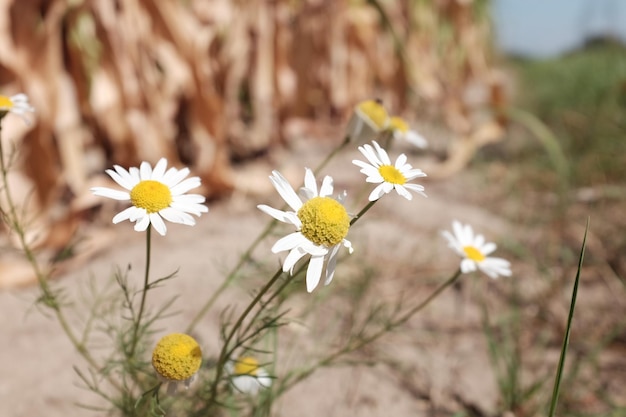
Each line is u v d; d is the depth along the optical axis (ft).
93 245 1.38
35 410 0.94
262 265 1.08
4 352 1.04
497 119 2.65
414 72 2.49
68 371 1.01
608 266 1.54
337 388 1.07
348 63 2.37
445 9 2.73
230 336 0.70
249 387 0.77
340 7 2.27
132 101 1.64
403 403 1.07
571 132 2.50
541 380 1.05
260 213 1.66
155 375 0.74
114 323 1.09
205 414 0.80
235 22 1.93
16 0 1.46
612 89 2.61
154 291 1.23
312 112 2.36
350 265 1.41
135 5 1.62
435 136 2.48
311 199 0.58
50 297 0.82
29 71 1.47
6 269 1.27
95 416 0.93
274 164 2.03
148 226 0.66
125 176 0.62
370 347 1.18
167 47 1.68
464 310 1.36
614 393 1.12
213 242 1.45
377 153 0.64
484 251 0.89
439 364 1.17
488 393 1.11
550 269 1.53
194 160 1.84
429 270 1.49
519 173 2.20
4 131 1.42
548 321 1.33
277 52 2.07
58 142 1.52
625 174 2.06
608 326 1.32
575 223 1.79
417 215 1.79
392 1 2.41
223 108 1.83
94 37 1.58
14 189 1.45
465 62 2.82
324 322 1.22
